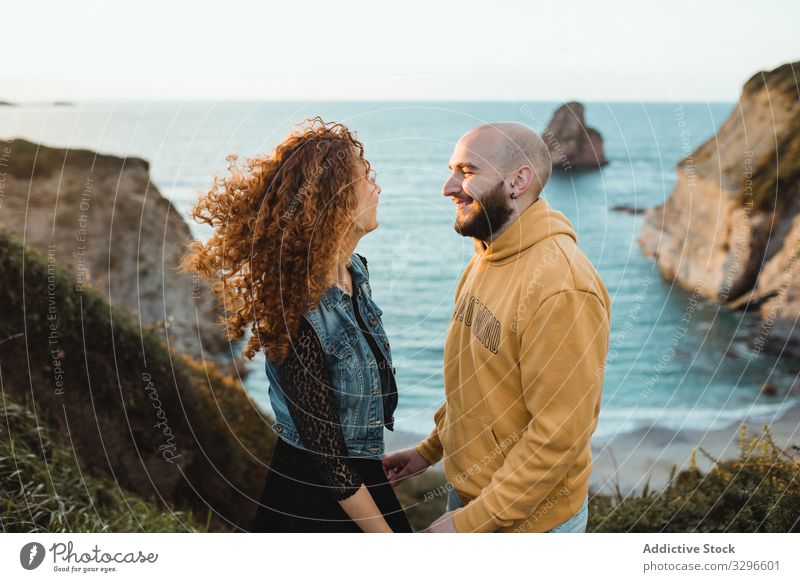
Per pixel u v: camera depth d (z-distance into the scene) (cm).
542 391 153
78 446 349
